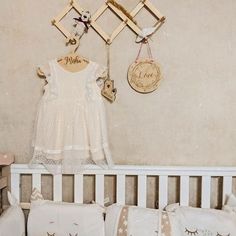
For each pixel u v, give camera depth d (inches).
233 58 56.7
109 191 60.1
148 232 51.4
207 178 56.6
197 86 57.5
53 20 57.4
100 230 53.5
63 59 56.6
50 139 56.7
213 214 53.1
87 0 57.1
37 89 59.3
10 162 58.2
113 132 59.2
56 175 58.1
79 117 56.1
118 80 58.1
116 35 56.9
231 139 58.1
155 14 56.1
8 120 60.3
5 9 58.4
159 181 57.2
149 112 58.4
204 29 56.6
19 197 59.4
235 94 57.3
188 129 58.4
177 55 57.2
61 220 54.3
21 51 58.9
